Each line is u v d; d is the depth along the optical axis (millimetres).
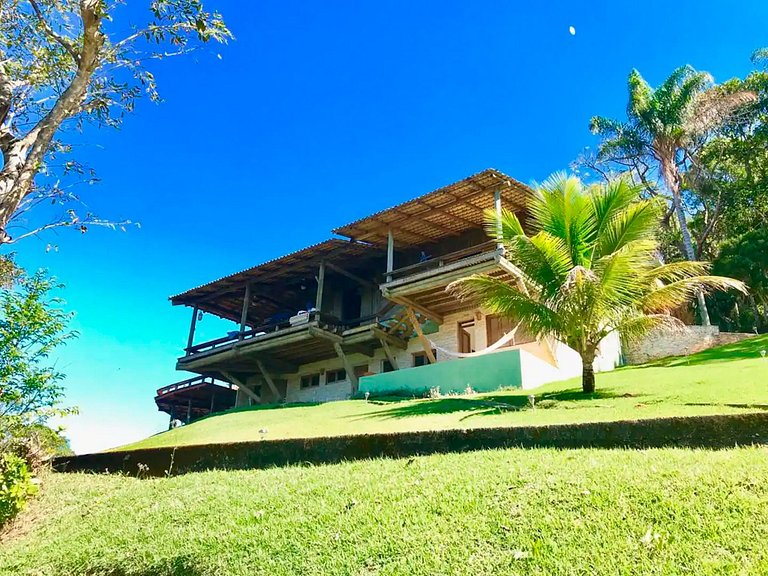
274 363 28234
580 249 14453
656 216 14352
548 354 19641
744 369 13875
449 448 8289
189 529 6672
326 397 27359
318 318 24438
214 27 9258
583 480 5777
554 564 4312
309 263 26031
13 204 7988
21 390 8734
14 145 8242
